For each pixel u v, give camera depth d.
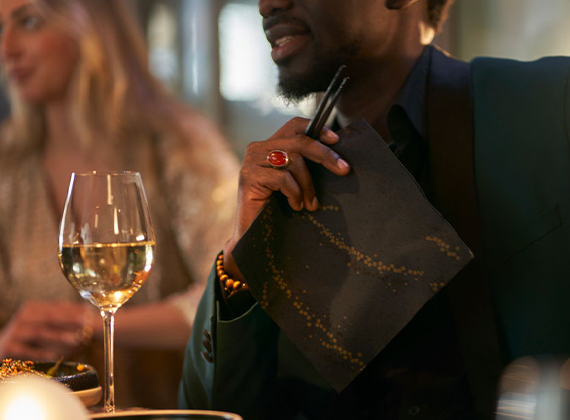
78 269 0.96
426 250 0.95
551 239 1.11
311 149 1.02
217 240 2.13
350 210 1.00
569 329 1.09
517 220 1.13
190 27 4.57
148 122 2.25
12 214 2.20
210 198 2.15
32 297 2.14
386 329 0.97
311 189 1.02
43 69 2.19
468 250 0.93
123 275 0.96
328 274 1.00
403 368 1.17
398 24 1.25
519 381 0.58
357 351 0.98
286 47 1.25
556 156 1.13
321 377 1.21
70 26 2.21
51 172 2.23
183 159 2.19
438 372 1.16
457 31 3.02
